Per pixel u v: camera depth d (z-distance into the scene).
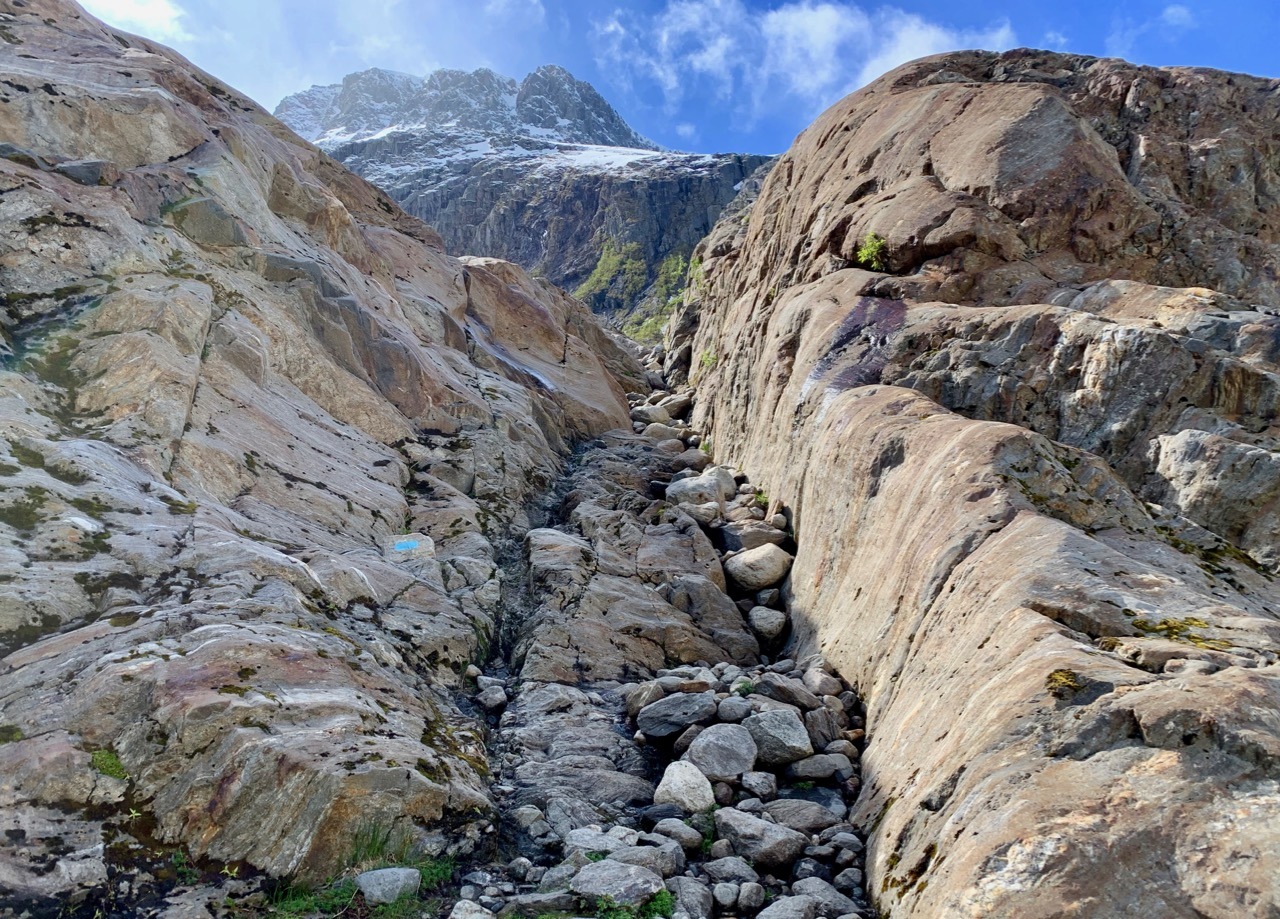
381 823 6.21
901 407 10.90
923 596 8.11
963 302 13.83
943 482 8.82
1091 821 4.61
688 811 7.44
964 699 6.46
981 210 14.60
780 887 6.59
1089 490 8.90
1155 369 10.23
